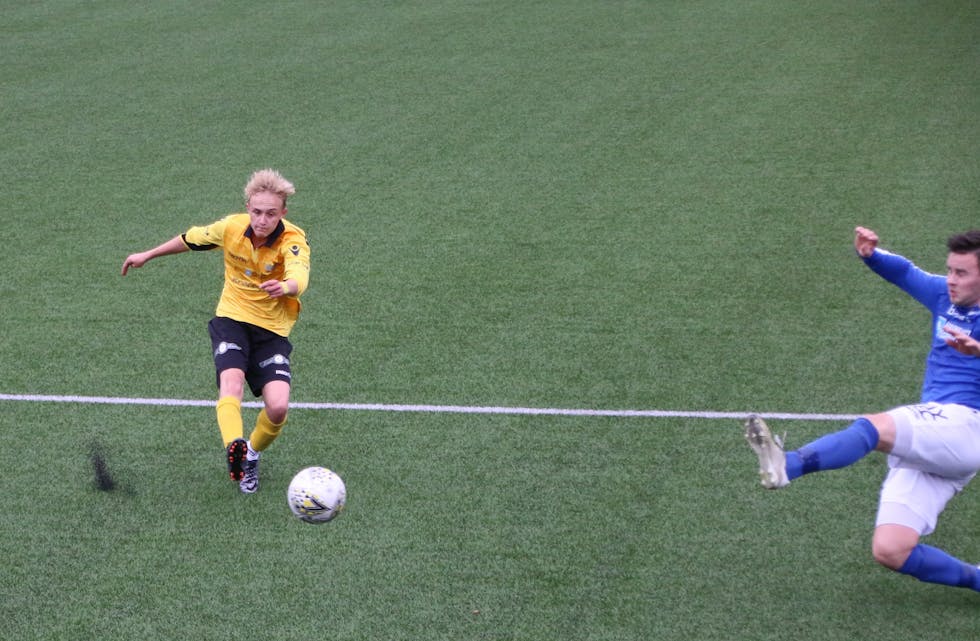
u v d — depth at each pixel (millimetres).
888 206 35062
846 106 45344
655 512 20078
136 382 25469
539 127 44750
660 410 23672
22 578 18531
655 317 28172
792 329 27297
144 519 20156
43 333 28000
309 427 23375
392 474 21531
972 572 16922
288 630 17172
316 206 36938
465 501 20562
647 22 60938
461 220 35375
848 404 23812
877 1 62375
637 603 17641
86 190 38812
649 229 34094
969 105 44531
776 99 46844
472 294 29875
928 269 30500
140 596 18031
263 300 20797
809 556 18750
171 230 35031
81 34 61500
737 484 20875
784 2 63438
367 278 31125
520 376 25328
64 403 24484
